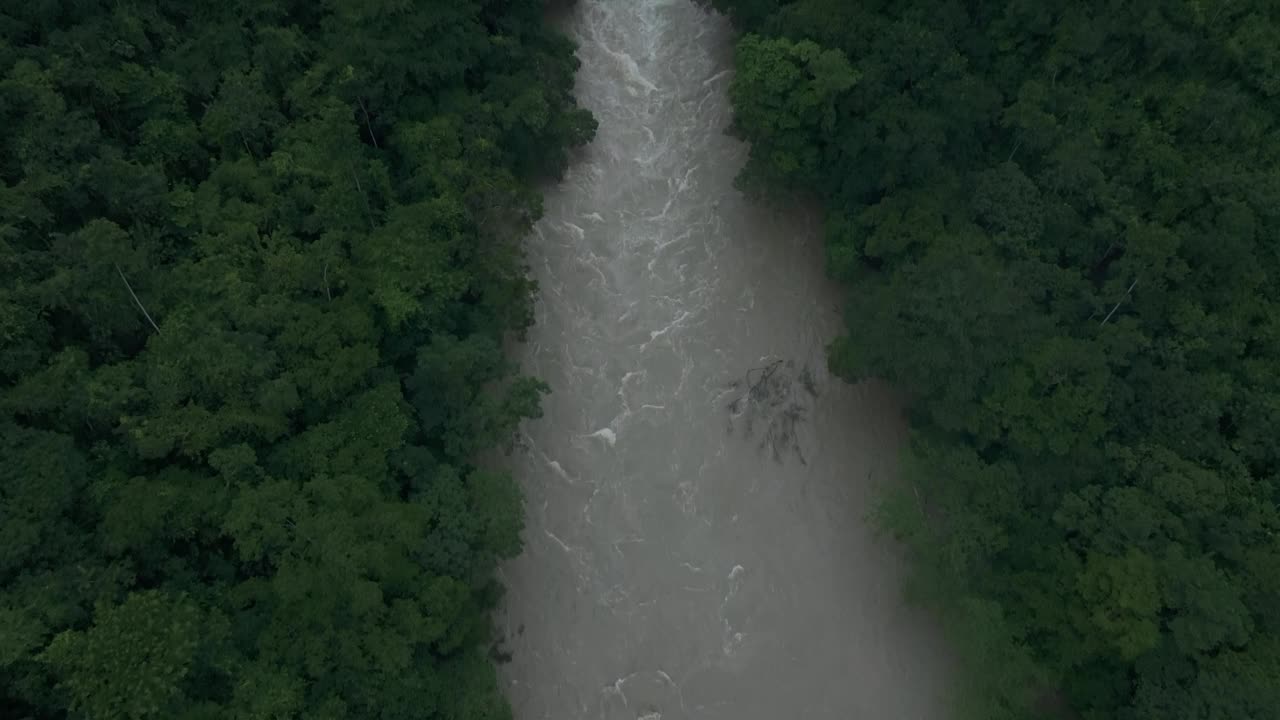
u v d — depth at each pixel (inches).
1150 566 1390.3
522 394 1636.3
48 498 1213.7
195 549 1350.9
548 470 1829.5
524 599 1689.2
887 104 1793.8
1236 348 1614.2
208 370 1395.2
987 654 1438.2
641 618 1686.8
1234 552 1424.7
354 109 1830.7
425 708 1350.9
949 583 1531.7
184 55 1748.3
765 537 1781.5
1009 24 1845.5
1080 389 1571.1
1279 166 1761.8
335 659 1304.1
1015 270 1697.8
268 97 1744.6
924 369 1587.1
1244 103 1784.0
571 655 1643.7
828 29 1845.5
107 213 1534.2
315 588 1302.9
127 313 1425.9
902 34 1776.6
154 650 1158.3
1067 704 1514.5
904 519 1563.7
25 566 1195.3
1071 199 1786.4
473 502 1502.2
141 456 1350.9
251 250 1584.6
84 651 1129.4
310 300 1581.0
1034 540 1552.7
